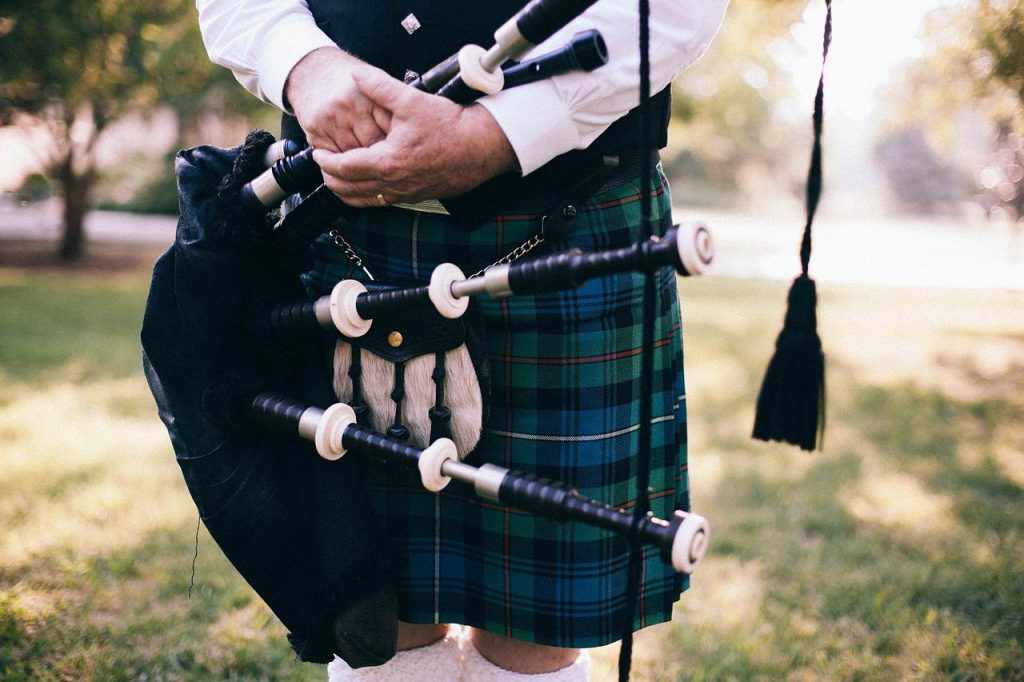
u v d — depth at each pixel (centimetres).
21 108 736
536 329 115
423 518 123
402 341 111
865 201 3628
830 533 283
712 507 305
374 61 111
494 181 108
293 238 111
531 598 119
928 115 823
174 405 115
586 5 87
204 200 114
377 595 114
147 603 214
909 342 713
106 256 1095
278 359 114
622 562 119
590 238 114
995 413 456
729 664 198
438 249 115
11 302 704
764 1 866
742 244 1861
